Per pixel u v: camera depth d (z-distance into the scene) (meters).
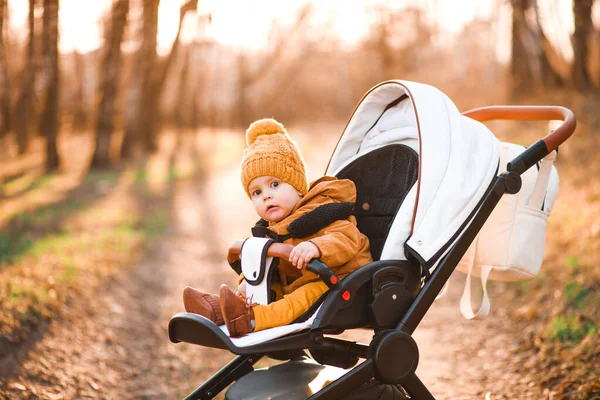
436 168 2.86
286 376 2.95
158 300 6.71
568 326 4.75
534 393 3.92
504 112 3.59
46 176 17.55
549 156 3.09
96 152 19.28
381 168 3.29
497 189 2.92
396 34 31.61
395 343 2.67
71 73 30.91
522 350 4.69
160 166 21.02
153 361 4.93
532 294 5.98
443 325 5.79
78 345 4.84
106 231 9.80
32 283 5.72
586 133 13.03
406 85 3.08
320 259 2.67
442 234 2.80
